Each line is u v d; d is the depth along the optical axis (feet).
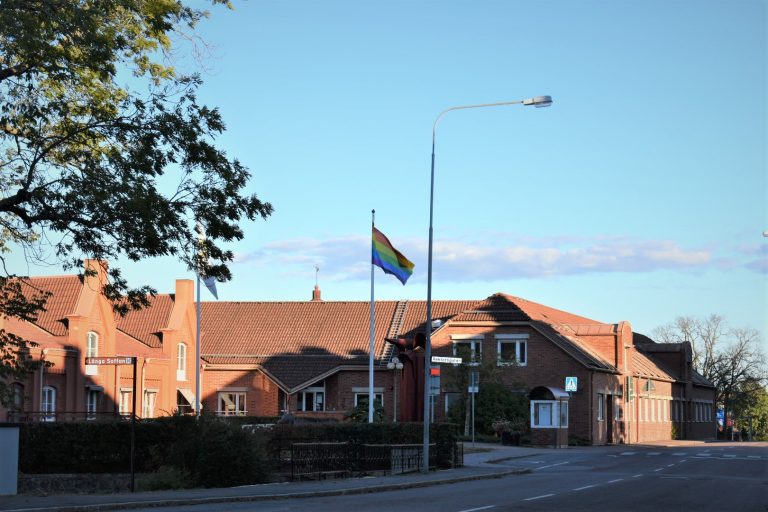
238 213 80.74
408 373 123.24
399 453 99.25
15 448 69.87
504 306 189.06
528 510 61.77
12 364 89.20
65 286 163.63
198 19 79.46
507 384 182.60
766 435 419.95
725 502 69.82
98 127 77.61
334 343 203.10
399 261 133.80
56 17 70.13
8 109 74.84
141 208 72.23
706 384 301.84
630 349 216.54
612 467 113.60
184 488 77.10
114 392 164.66
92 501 62.90
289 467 86.48
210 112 78.89
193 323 195.62
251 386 196.75
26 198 75.25
